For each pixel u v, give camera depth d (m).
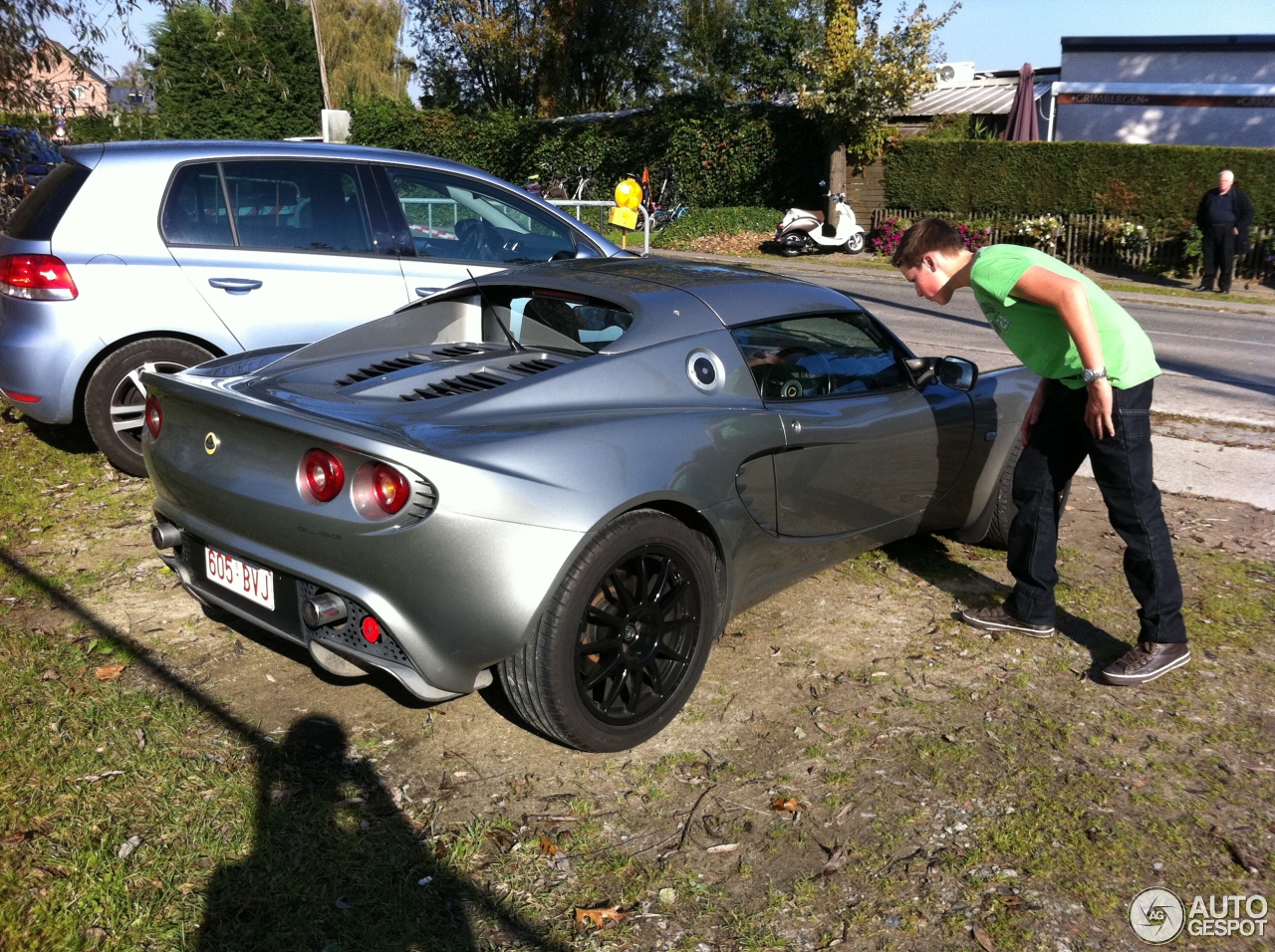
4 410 6.38
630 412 3.05
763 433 3.29
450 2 34.78
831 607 4.09
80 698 3.18
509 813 2.74
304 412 2.82
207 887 2.40
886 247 20.92
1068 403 3.53
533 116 29.61
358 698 3.29
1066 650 3.77
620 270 3.85
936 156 21.05
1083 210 19.47
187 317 5.08
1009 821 2.74
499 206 5.89
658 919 2.37
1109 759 3.05
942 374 4.08
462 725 3.16
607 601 2.90
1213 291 16.81
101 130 7.80
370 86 39.31
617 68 35.91
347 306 5.43
